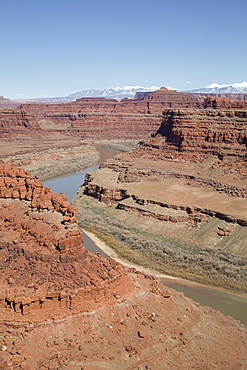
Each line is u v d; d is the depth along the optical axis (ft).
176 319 147.84
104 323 137.28
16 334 128.67
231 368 127.03
